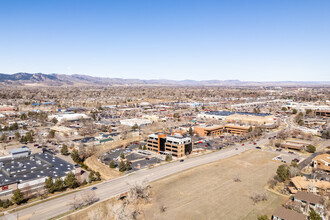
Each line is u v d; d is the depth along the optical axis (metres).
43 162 156.50
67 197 122.88
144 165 174.62
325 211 104.88
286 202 117.00
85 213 107.31
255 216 106.06
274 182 139.75
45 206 113.44
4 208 111.19
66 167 152.62
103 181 144.50
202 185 138.62
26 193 121.06
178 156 192.75
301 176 142.75
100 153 193.50
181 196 125.31
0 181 124.31
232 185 138.50
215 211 110.44
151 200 121.12
